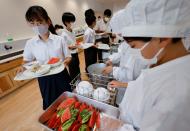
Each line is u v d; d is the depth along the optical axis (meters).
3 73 2.48
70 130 0.68
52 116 0.77
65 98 0.93
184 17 0.34
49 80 1.41
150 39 0.38
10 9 3.05
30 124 1.82
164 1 0.33
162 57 0.41
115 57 1.43
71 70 2.64
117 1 9.20
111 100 0.89
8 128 1.77
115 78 1.16
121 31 0.46
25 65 1.38
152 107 0.38
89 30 2.96
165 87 0.37
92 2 7.70
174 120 0.32
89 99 0.84
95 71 1.35
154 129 0.34
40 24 1.20
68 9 5.26
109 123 0.69
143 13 0.37
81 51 5.20
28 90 2.68
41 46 1.37
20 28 3.35
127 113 0.66
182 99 0.32
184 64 0.37
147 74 0.47
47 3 4.14
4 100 2.38
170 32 0.34
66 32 2.51
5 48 2.93
